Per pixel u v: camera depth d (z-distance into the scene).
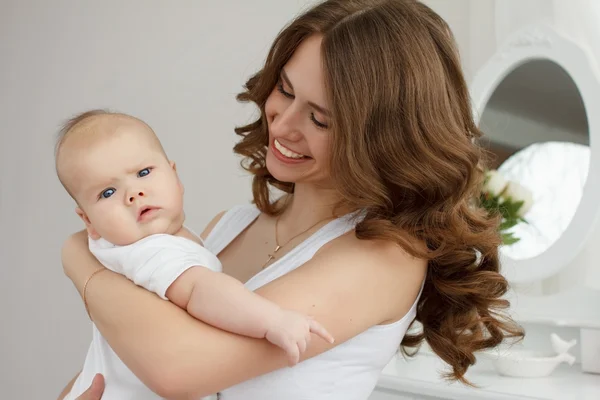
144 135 1.30
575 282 2.12
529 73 2.18
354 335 1.23
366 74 1.21
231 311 1.07
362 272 1.22
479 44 2.38
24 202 3.46
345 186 1.25
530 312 2.19
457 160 1.27
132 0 3.16
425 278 1.43
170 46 3.06
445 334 1.45
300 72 1.25
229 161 2.92
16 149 3.47
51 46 3.39
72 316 3.35
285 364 1.14
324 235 1.35
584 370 2.01
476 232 1.35
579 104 2.06
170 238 1.23
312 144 1.27
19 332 3.48
